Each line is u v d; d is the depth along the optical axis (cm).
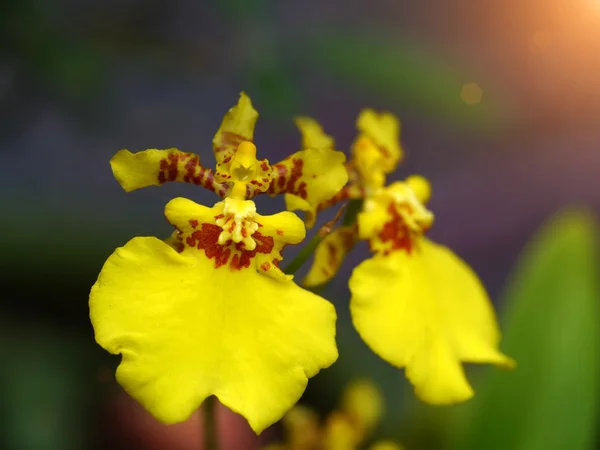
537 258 17
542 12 29
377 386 23
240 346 12
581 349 16
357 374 24
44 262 23
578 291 16
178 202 12
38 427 20
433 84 18
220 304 12
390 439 20
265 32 18
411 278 13
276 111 17
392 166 14
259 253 12
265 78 17
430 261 14
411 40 18
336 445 16
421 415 19
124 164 12
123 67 19
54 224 24
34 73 18
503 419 16
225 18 18
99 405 21
